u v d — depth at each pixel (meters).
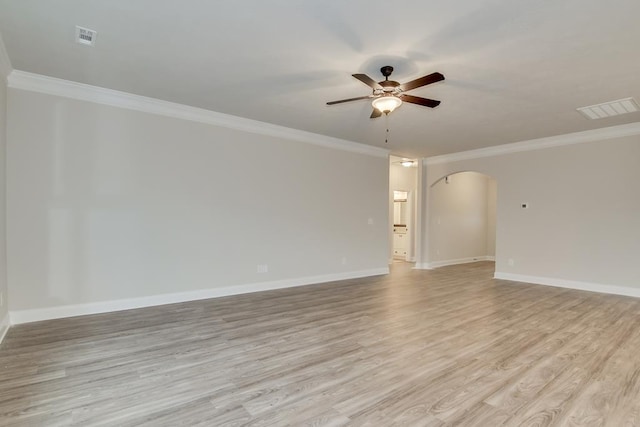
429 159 8.08
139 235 4.32
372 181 7.05
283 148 5.65
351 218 6.68
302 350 3.00
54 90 3.80
